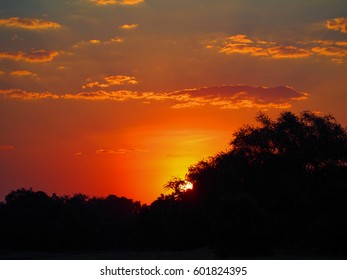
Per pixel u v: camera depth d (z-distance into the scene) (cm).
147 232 17575
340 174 9794
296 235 9519
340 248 8669
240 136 11150
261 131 10919
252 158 10806
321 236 8856
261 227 8512
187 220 14075
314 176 10069
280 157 10488
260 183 10388
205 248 13175
